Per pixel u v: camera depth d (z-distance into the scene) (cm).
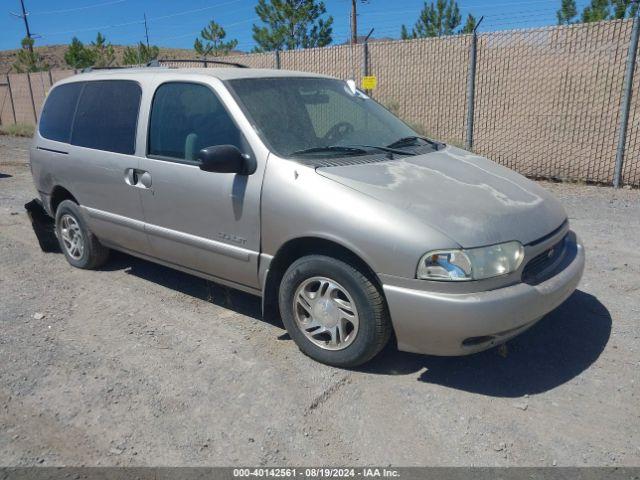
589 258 562
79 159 512
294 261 385
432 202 341
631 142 876
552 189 900
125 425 319
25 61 3156
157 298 493
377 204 337
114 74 501
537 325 427
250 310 464
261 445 301
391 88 1155
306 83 459
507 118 1001
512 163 1015
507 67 980
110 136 486
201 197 411
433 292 319
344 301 360
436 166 399
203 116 417
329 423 318
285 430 312
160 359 388
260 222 380
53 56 6512
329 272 355
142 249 482
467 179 383
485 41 997
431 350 334
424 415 323
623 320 430
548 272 357
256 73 445
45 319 453
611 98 879
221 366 378
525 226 345
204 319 449
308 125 418
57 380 364
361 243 333
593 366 371
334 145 411
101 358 391
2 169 1232
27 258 605
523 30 948
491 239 324
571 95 919
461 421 318
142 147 453
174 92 440
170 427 316
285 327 393
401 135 463
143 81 465
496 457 289
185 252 440
